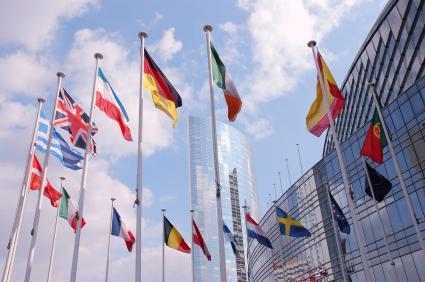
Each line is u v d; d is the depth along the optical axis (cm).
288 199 6059
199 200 19650
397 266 3700
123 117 2314
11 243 2311
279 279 6056
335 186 4912
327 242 4941
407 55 4553
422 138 3609
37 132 2678
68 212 3050
